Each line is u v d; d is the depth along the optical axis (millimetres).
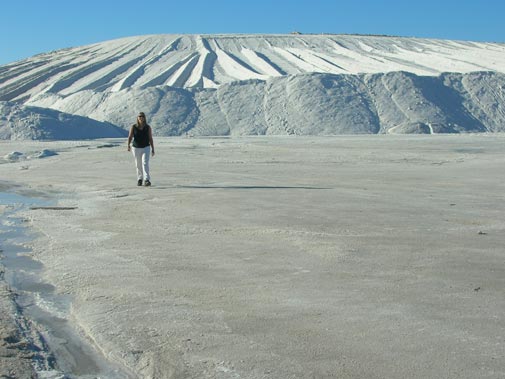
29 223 8117
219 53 107625
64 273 5387
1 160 21688
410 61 99000
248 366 3273
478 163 19078
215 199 10266
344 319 3980
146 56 107812
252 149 27906
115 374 3291
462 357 3303
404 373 3121
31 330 3957
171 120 65438
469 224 7691
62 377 3223
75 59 109375
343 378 3090
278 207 9266
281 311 4184
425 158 21547
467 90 78625
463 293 4547
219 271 5359
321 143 33562
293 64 97375
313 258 5797
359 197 10516
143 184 12836
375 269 5336
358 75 77188
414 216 8352
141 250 6289
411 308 4188
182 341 3670
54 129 50844
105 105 70188
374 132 63438
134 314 4199
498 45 117312
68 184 13273
